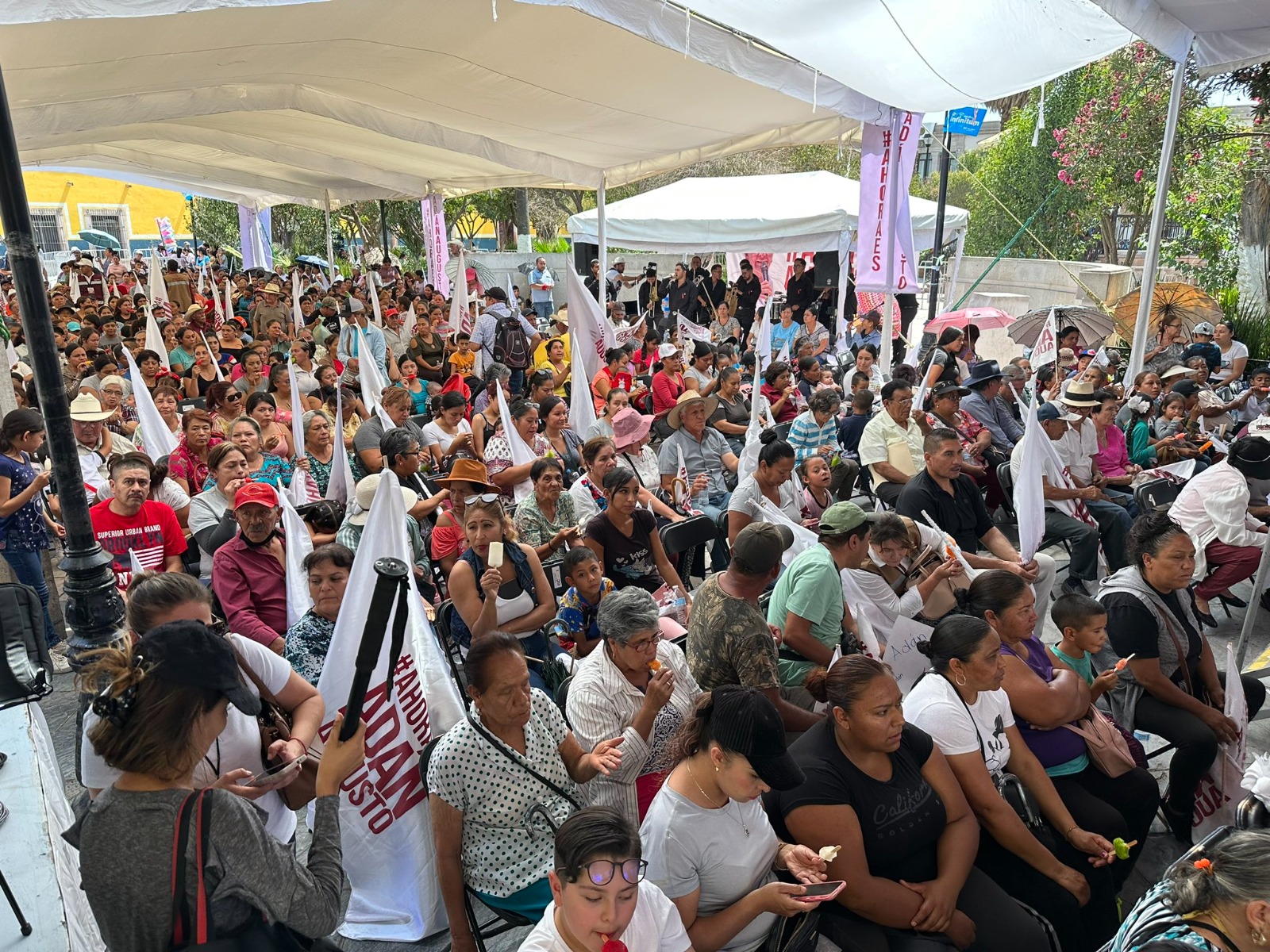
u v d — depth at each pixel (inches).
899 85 377.4
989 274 874.1
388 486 148.2
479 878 135.0
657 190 810.8
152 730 83.3
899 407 313.4
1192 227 756.6
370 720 143.1
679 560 254.7
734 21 322.3
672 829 117.0
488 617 183.5
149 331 499.2
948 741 143.3
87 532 161.0
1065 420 317.7
